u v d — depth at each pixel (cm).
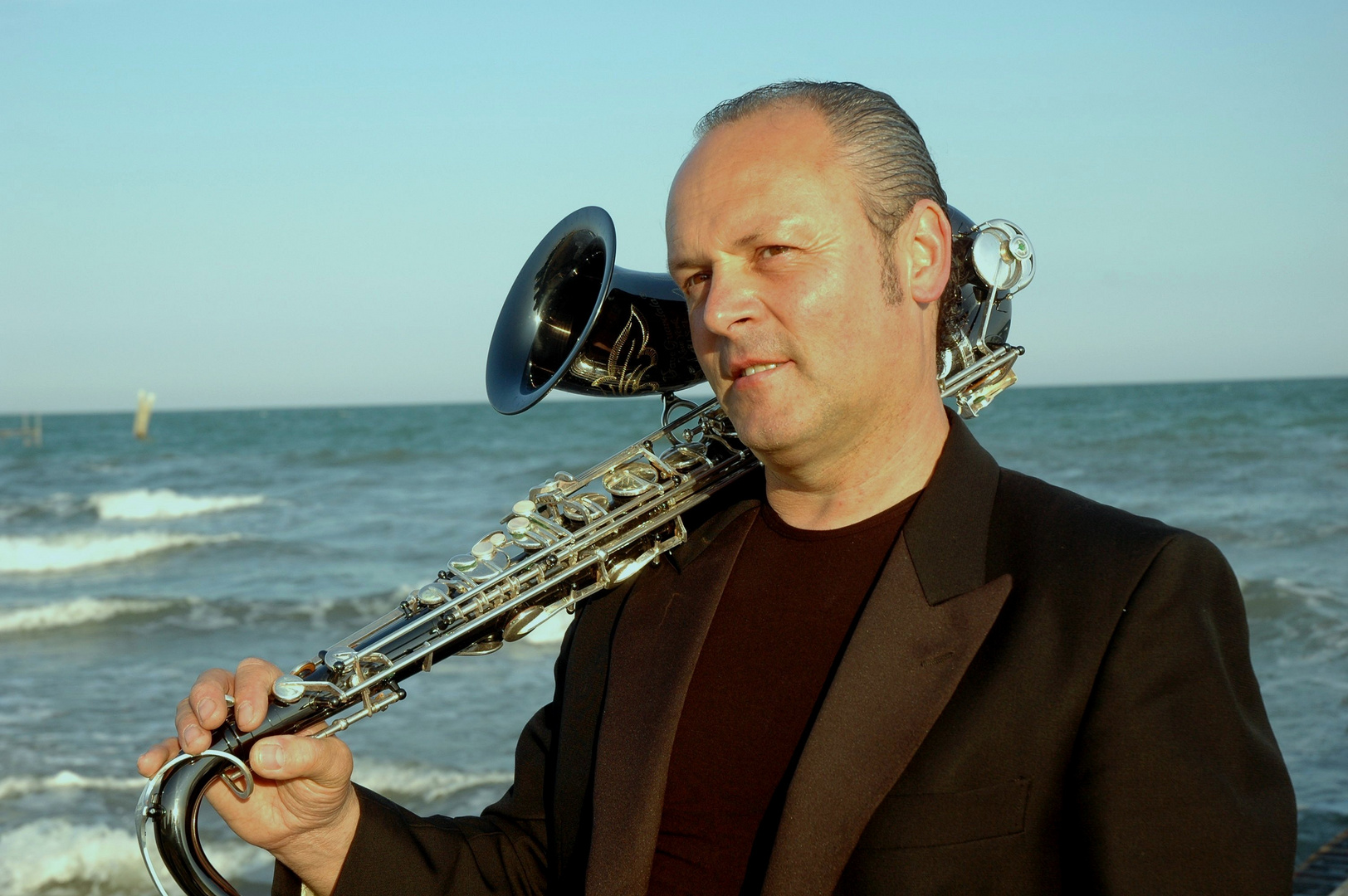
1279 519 1836
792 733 154
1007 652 142
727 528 179
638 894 155
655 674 167
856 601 159
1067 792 136
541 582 175
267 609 1431
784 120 158
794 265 153
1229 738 130
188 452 4294
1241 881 123
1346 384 8056
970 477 161
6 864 656
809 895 138
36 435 5706
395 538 2062
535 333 206
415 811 713
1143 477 2470
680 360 191
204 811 707
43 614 1381
